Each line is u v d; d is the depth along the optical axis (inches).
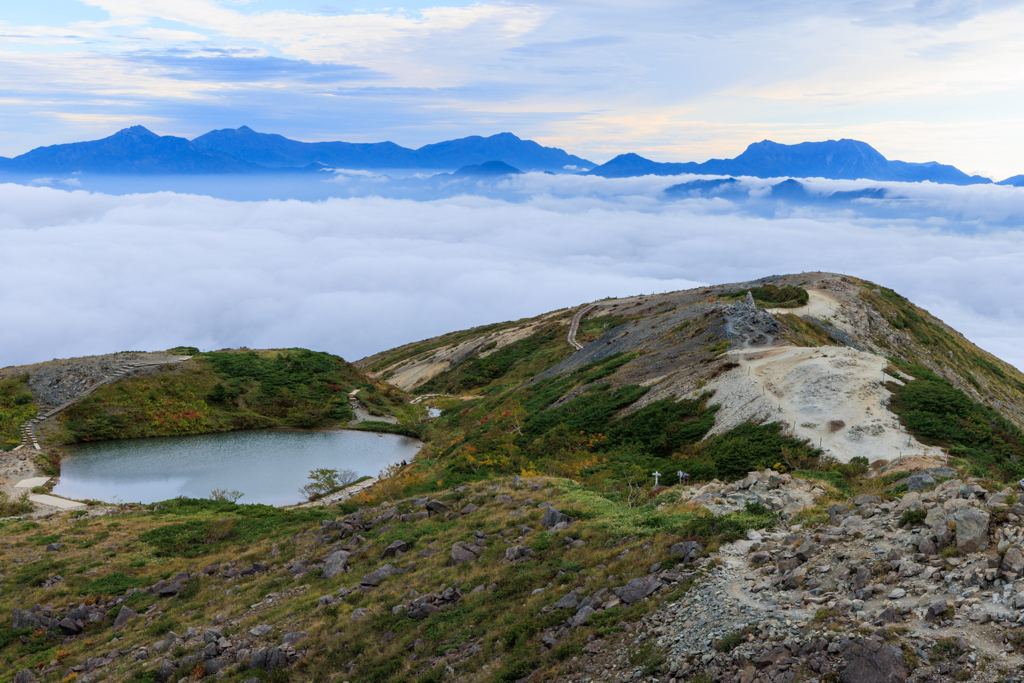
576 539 914.1
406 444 3324.3
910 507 602.2
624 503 1119.0
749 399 1736.0
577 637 614.5
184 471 2706.7
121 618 1115.3
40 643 1064.2
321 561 1175.6
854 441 1373.0
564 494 1218.6
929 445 1331.2
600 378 2790.4
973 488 578.6
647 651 548.7
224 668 822.5
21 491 2284.7
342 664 762.2
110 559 1434.5
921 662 410.9
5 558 1457.9
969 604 445.4
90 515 1902.1
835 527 639.8
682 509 926.4
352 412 3870.6
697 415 1813.5
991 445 1347.2
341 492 2305.6
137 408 3435.0
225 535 1542.8
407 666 698.8
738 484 1005.8
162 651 927.0
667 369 2400.3
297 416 3703.3
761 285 4281.5
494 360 5103.3
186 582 1245.1
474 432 2699.3
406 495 1640.0
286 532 1483.8
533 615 703.1
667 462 1471.5
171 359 3964.1
